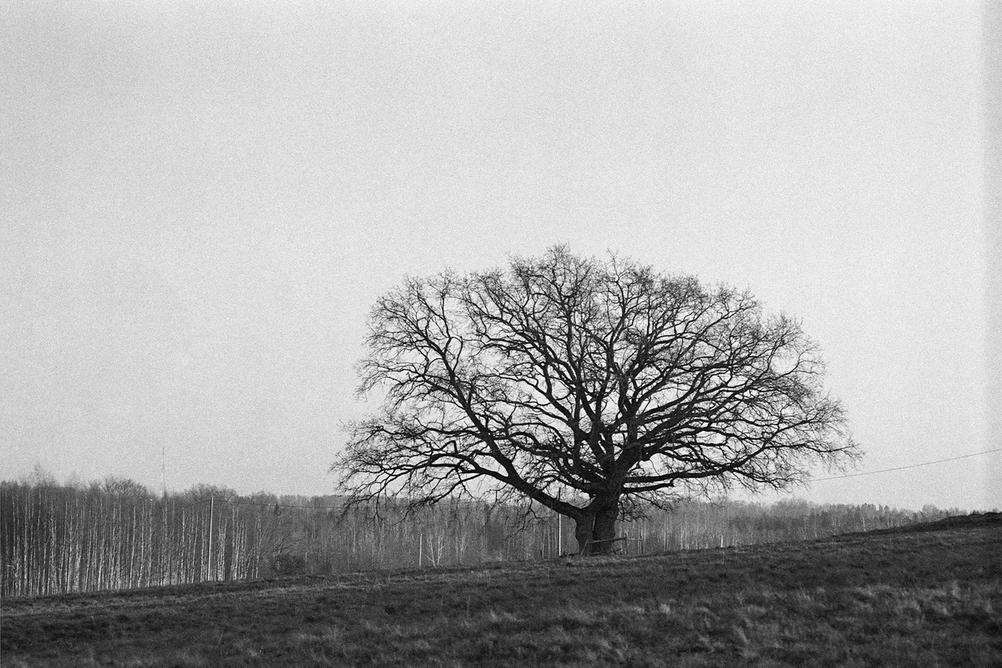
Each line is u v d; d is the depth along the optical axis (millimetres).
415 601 25828
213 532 104000
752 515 122750
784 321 42469
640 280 42469
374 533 107125
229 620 24625
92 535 91312
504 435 40969
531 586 27078
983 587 22500
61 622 24766
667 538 114250
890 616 20828
